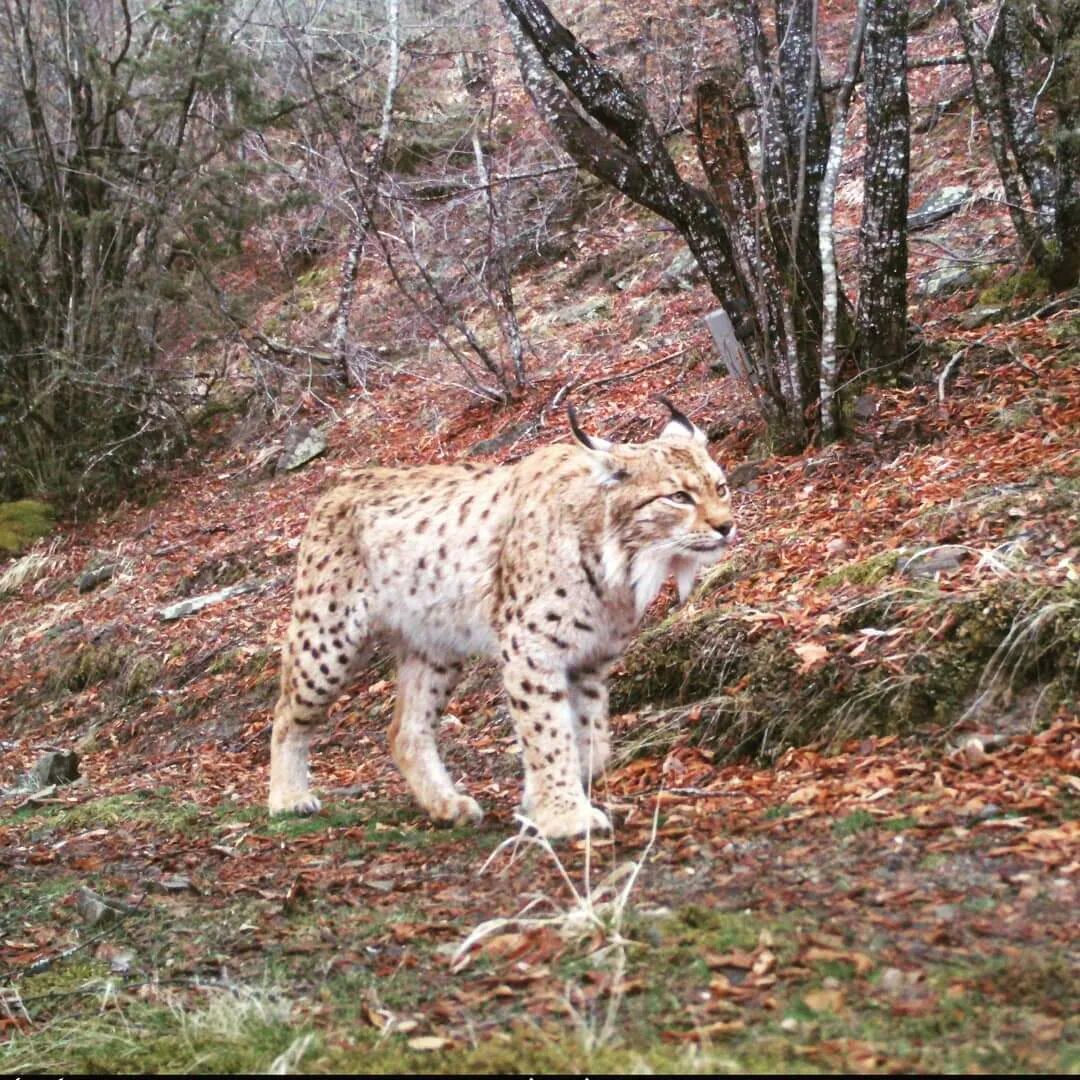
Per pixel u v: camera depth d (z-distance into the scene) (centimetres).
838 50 1819
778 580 819
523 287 1836
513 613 618
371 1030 425
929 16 1777
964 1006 367
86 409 1875
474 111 1966
